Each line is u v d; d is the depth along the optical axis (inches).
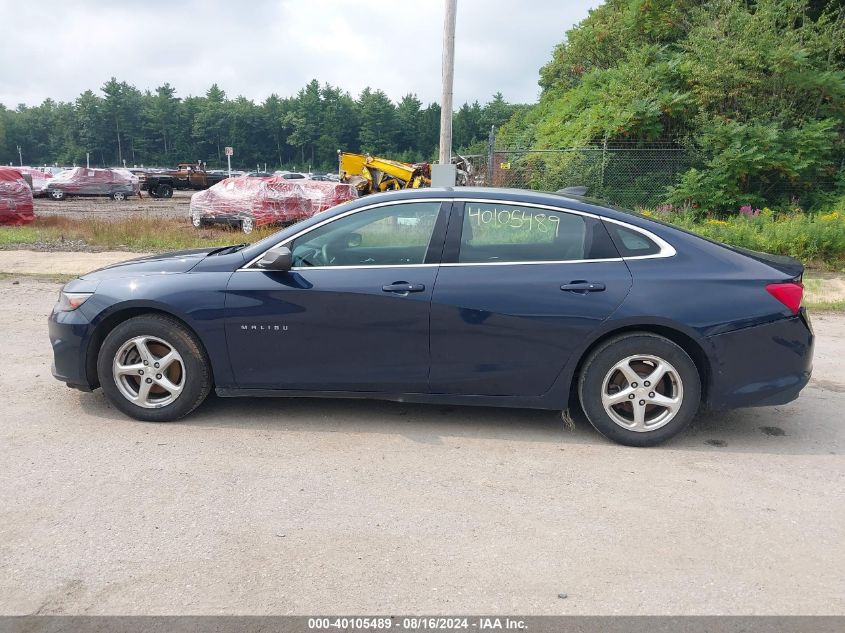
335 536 127.0
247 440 172.1
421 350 173.2
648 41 917.8
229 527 129.5
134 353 182.7
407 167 932.0
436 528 130.4
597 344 171.9
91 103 6136.8
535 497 143.9
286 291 174.4
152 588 110.2
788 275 171.6
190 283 178.1
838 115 690.2
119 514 133.7
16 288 388.5
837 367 255.8
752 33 700.0
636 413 170.7
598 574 116.0
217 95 6579.7
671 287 167.9
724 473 157.9
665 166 678.5
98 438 171.8
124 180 1425.9
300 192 732.7
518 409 199.3
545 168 717.3
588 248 173.3
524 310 169.0
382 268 174.7
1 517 131.7
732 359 167.8
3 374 225.1
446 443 172.7
